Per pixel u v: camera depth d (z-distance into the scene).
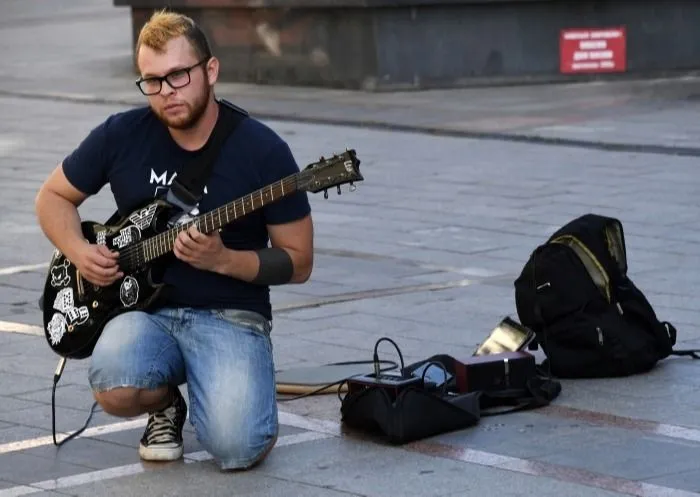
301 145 34.09
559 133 34.34
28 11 71.88
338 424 13.45
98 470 12.36
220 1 46.50
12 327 17.84
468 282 19.94
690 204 25.42
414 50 43.59
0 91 45.62
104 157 12.34
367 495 11.51
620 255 14.96
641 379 14.69
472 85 44.03
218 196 11.98
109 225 12.43
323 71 44.72
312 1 44.09
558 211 25.20
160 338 12.13
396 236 23.47
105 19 68.38
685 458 12.23
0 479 12.18
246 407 11.97
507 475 11.87
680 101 39.66
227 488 11.77
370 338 16.80
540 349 15.84
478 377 13.71
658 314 17.53
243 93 43.97
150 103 12.12
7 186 29.47
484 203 26.20
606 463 12.12
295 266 12.09
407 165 30.78
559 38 44.53
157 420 12.62
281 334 17.06
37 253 22.75
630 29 44.75
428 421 12.86
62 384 15.22
